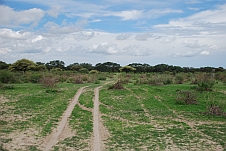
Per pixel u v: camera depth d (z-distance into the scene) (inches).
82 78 2322.8
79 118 754.8
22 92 1288.1
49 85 1596.9
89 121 716.0
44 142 512.7
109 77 3080.7
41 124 655.8
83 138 550.0
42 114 786.2
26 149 458.3
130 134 588.7
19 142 498.9
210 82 1382.9
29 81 1947.6
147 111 892.6
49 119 722.2
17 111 810.8
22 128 607.8
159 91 1416.1
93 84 2038.6
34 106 914.1
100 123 702.5
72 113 824.3
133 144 513.3
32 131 586.2
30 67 2677.2
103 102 1072.8
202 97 1174.3
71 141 526.3
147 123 710.5
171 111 888.3
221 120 750.5
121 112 866.8
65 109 896.9
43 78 1734.7
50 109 876.0
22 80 1950.1
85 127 645.3
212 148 495.8
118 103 1052.5
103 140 538.9
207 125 687.7
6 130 582.2
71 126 655.8
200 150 483.5
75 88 1644.9
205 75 1849.2
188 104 1015.0
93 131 613.3
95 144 510.0
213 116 805.9
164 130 631.8
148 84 1833.2
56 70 3132.4
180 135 585.6
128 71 3449.8
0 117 717.3
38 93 1273.4
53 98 1130.7
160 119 761.6
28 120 696.4
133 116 801.6
